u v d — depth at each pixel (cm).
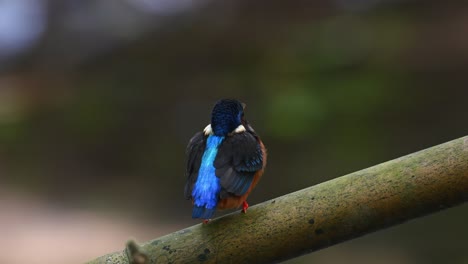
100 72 2338
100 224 1473
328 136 1542
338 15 2209
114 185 1689
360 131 1539
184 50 2242
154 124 1922
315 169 1457
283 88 1698
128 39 2464
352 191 354
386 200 350
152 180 1692
